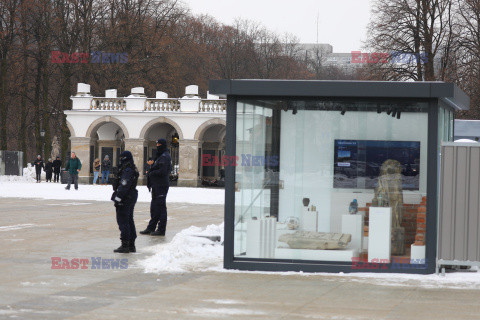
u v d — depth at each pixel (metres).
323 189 12.23
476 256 11.49
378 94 11.86
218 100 52.81
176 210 26.69
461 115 40.41
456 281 11.04
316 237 12.12
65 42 54.22
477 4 40.66
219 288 10.17
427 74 41.62
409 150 11.98
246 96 12.26
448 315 8.42
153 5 60.25
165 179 17.34
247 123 12.26
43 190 38.06
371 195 12.09
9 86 54.50
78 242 15.59
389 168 12.04
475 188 11.49
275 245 12.16
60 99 60.69
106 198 33.22
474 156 11.50
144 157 53.56
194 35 73.44
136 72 58.66
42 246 14.80
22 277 10.88
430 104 11.84
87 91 54.22
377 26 42.50
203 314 8.34
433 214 11.76
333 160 12.21
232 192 12.17
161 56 60.06
